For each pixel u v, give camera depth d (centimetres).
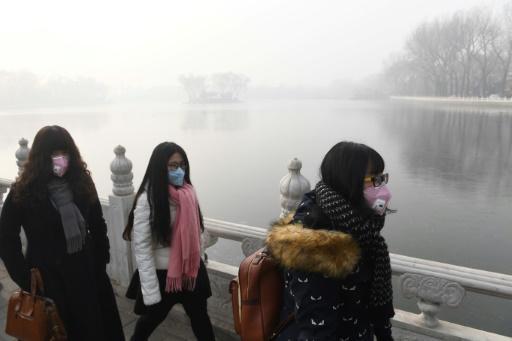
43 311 200
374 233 125
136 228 218
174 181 220
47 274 204
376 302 130
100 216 231
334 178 129
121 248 326
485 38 7519
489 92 8012
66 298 209
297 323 123
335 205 124
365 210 125
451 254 1107
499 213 1506
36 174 200
